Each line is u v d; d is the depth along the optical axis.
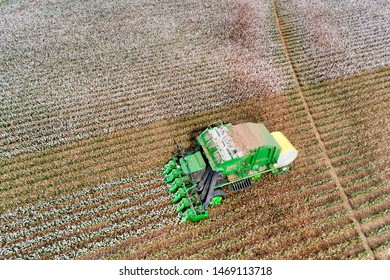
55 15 27.72
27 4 29.25
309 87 20.30
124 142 17.30
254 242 12.90
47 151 16.89
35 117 18.80
